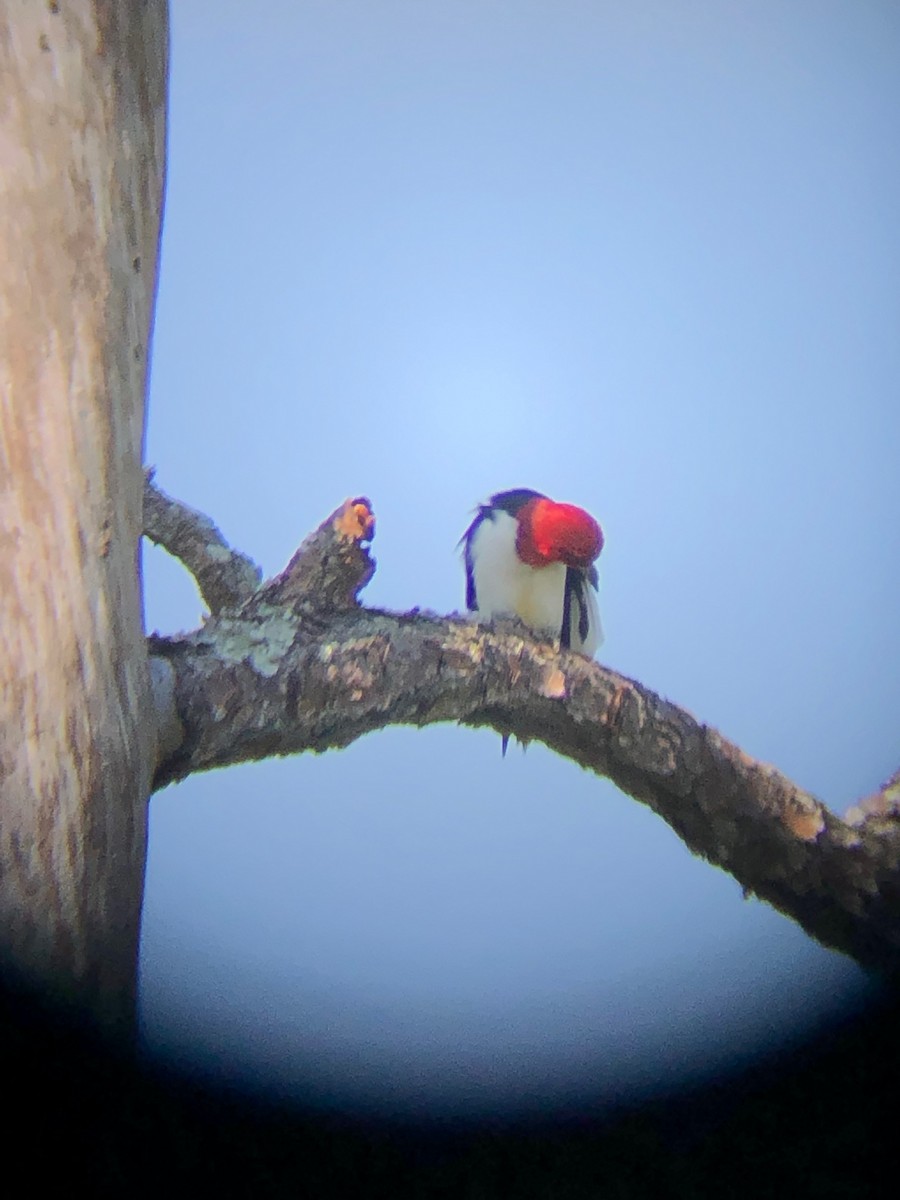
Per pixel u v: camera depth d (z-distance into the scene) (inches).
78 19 403.5
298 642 498.6
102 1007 414.9
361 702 498.6
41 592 383.6
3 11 382.6
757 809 501.7
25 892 372.5
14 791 369.1
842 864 501.7
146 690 478.0
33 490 384.5
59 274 394.9
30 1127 396.8
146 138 450.9
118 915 429.7
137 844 458.0
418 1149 501.7
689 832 502.3
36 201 387.9
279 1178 500.1
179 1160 498.9
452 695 500.1
